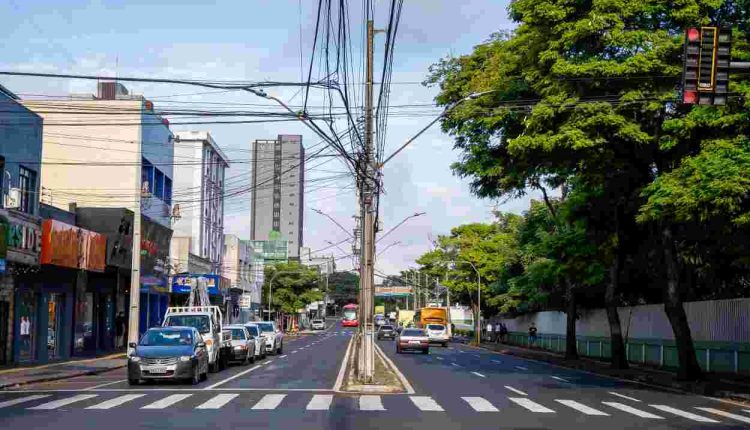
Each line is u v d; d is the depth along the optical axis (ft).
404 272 449.89
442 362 128.06
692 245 98.22
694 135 74.54
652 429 49.42
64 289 118.52
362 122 76.89
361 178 77.92
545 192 121.80
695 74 46.42
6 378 81.51
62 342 119.14
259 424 48.67
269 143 478.18
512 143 78.95
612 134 78.38
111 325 144.05
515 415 55.62
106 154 150.61
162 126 168.35
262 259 321.73
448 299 296.30
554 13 78.64
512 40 88.07
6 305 99.55
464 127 96.58
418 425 49.14
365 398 66.23
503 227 258.37
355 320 418.51
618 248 110.11
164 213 169.07
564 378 96.99
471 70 103.60
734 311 100.63
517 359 148.25
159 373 76.02
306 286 343.46
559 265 121.39
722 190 62.34
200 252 214.07
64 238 106.83
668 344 119.34
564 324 180.75
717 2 75.20
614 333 113.80
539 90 83.46
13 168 98.68
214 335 98.12
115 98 163.53
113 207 140.77
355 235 176.45
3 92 96.89
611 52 78.54
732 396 72.90
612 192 97.86
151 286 160.56
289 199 491.72
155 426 47.42
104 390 72.08
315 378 88.02
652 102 74.38
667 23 78.54
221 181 243.60
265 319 328.70
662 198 68.74
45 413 53.72
